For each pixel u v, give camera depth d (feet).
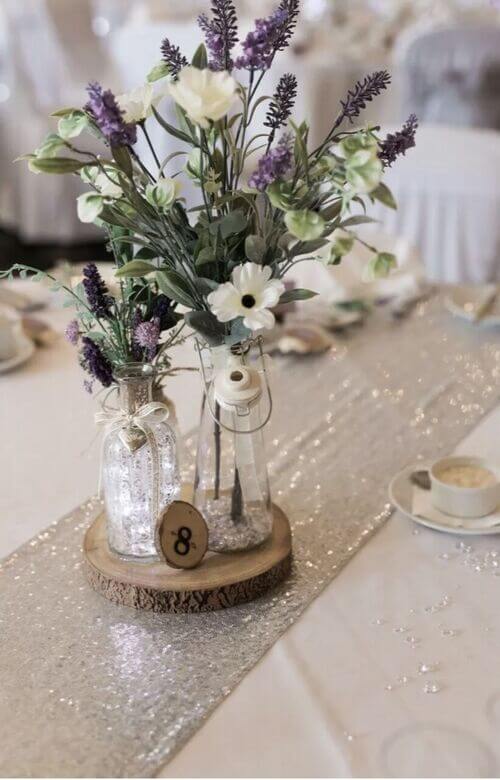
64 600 3.22
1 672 2.88
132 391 3.04
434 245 9.56
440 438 4.44
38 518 3.77
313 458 4.25
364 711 2.69
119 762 2.52
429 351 5.42
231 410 3.09
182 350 5.41
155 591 3.10
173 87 2.45
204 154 2.83
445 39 10.58
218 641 2.99
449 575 3.36
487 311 5.80
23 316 5.74
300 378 5.11
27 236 14.67
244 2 14.93
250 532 3.27
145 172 2.87
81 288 3.23
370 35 13.21
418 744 2.56
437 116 10.84
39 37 13.70
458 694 2.76
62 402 4.85
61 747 2.58
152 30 13.17
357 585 3.30
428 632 3.04
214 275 2.94
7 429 4.56
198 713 2.68
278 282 2.78
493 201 9.19
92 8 14.11
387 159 2.85
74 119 2.73
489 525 3.60
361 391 4.94
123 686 2.81
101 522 3.52
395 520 3.73
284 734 2.60
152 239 2.91
